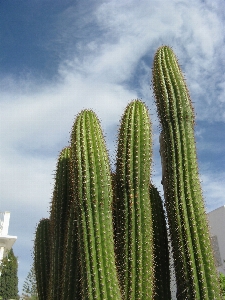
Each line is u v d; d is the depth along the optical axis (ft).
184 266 12.78
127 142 14.79
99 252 12.80
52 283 15.12
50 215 17.70
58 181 16.80
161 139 15.67
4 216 48.75
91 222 13.25
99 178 13.82
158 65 16.26
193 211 13.41
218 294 12.34
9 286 72.08
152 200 14.98
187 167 14.14
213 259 12.84
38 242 17.70
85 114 15.55
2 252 47.55
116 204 14.38
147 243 13.41
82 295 12.65
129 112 15.55
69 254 14.33
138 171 14.21
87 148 14.38
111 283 12.46
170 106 15.10
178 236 13.24
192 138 14.82
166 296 13.99
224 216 33.78
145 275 12.97
